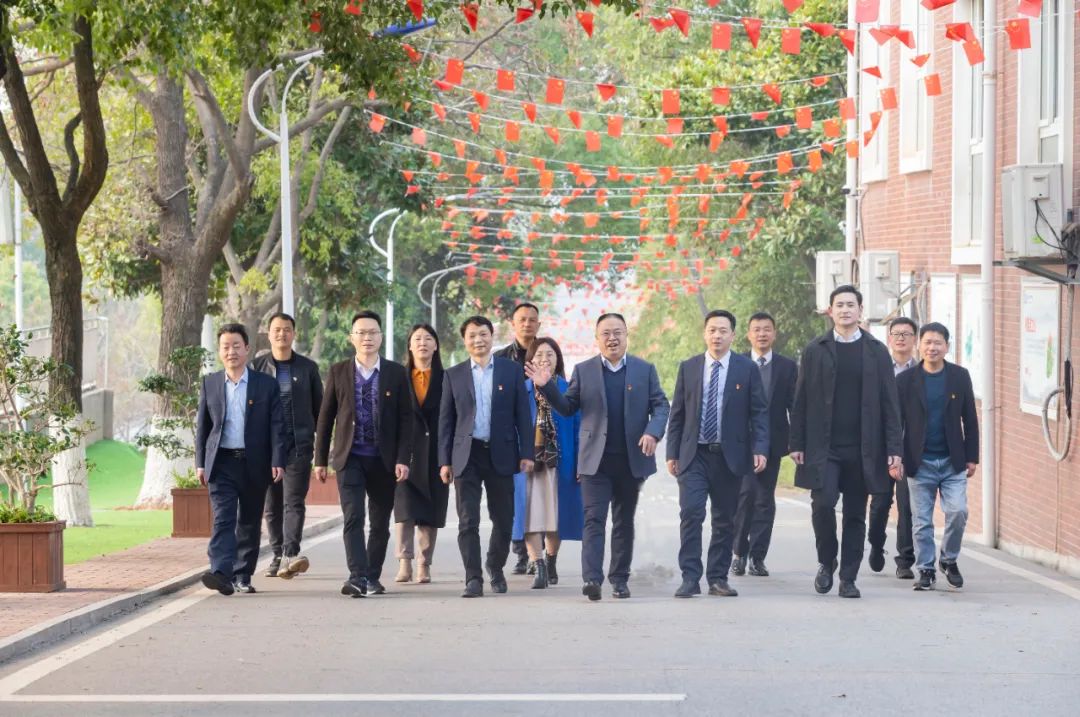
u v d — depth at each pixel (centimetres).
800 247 5556
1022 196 1869
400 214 5478
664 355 9200
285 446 1694
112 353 12825
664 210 6231
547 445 1717
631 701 1059
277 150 4094
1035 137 2114
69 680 1157
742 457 1608
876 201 3089
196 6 2172
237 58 2373
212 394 1683
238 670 1190
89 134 2328
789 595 1622
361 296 4931
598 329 1603
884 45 3039
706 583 1748
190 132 3897
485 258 7538
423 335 1720
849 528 1606
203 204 3269
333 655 1252
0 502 1689
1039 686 1103
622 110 6706
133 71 3434
